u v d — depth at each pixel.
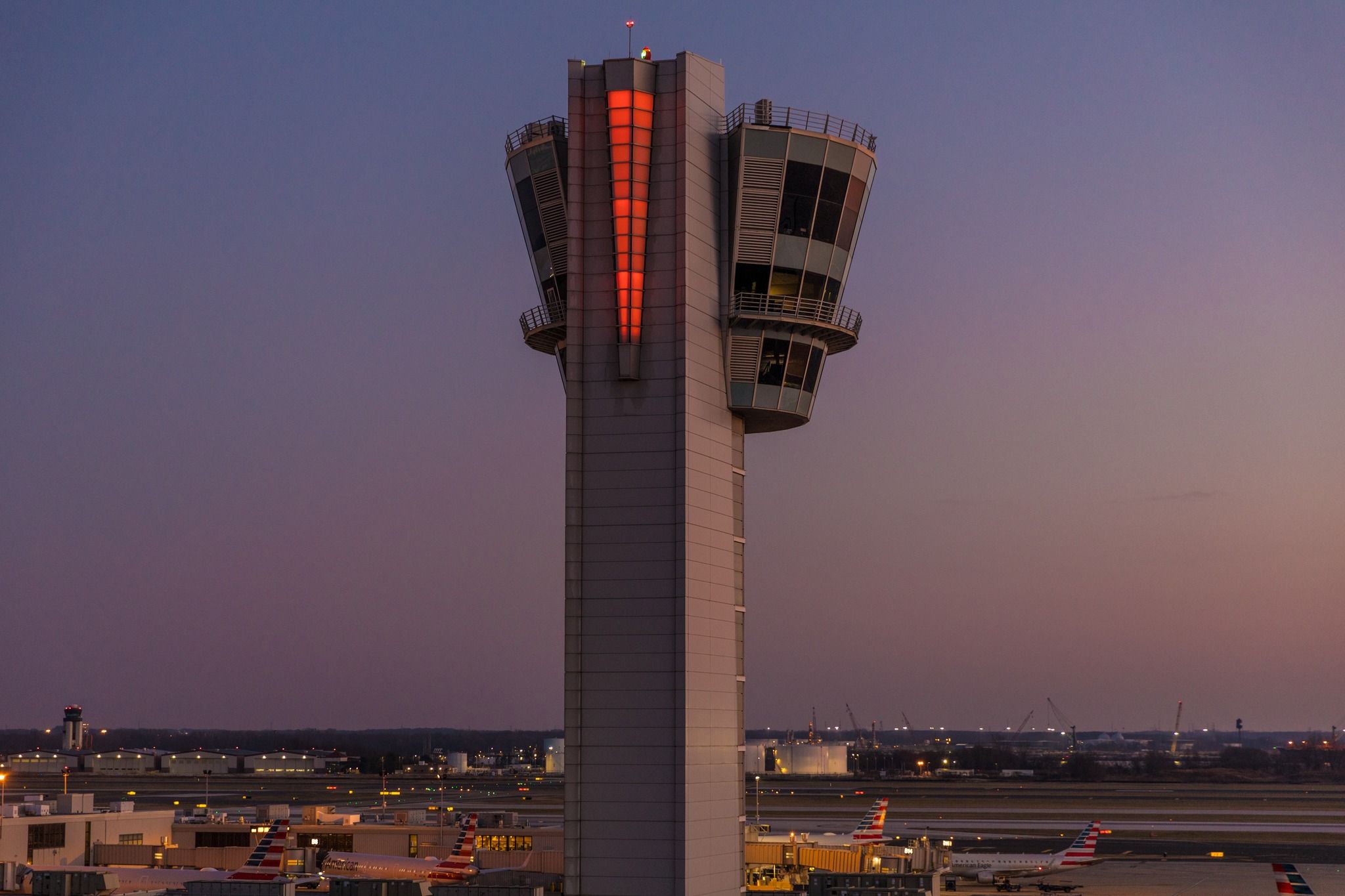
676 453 72.19
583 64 75.12
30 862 109.00
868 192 81.31
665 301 73.19
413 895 84.75
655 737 70.62
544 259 81.12
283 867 106.19
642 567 71.81
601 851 70.44
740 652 78.25
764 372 77.38
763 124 76.88
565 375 81.19
